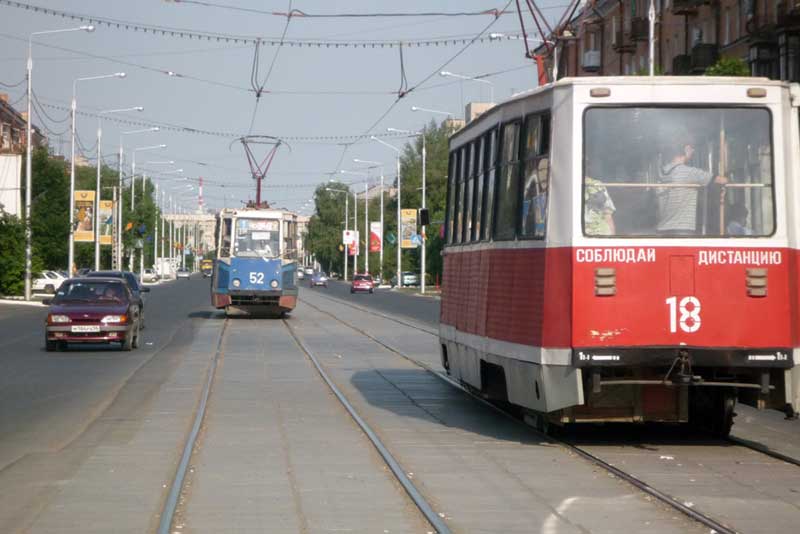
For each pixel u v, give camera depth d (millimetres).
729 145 12773
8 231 63688
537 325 13000
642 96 12773
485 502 9883
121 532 8695
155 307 60594
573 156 12711
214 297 47625
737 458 12375
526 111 13891
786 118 12867
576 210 12648
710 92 12773
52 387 20469
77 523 9031
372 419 16141
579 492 10375
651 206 12672
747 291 12555
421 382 21625
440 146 124562
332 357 27766
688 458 12367
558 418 13367
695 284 12531
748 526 8859
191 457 12508
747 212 12711
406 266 116625
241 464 12039
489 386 15594
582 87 12773
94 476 11273
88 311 29391
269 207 48375
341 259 160000
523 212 13773
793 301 12672
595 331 12500
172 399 18562
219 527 8914
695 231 12633
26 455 12688
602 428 15039
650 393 13164
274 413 16766
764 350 12508
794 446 13453
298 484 10836
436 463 12102
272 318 49031
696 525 8914
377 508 9688
